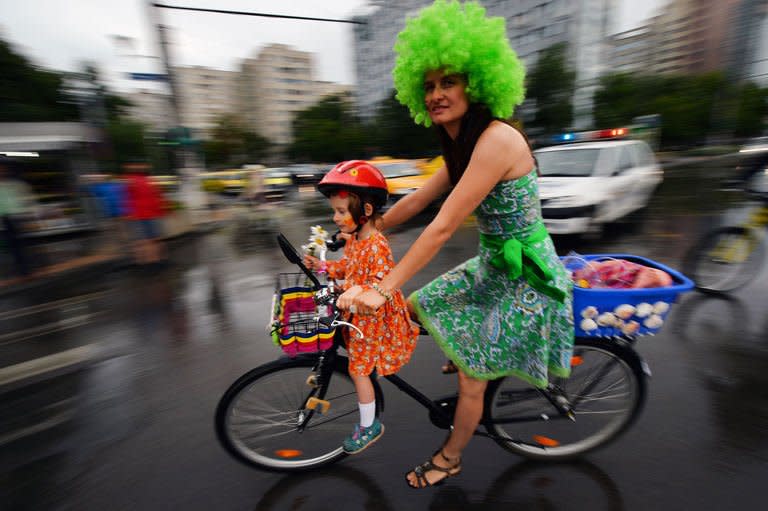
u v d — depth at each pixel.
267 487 1.88
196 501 1.83
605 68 39.38
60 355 3.34
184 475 1.98
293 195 16.59
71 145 7.59
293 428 1.93
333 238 1.78
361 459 2.01
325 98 50.59
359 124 41.19
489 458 1.97
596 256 1.94
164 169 11.95
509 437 1.91
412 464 1.97
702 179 13.00
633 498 1.73
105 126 9.16
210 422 2.39
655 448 1.99
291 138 54.19
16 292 5.20
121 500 1.85
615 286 1.69
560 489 1.79
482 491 1.79
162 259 6.64
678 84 39.28
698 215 7.51
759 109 39.75
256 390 1.82
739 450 1.97
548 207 5.59
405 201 1.81
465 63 1.26
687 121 36.62
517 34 41.50
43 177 7.44
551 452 1.92
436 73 1.33
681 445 2.01
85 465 2.07
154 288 5.10
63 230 7.72
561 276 1.52
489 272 1.58
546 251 1.49
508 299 1.54
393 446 2.09
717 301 3.64
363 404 1.74
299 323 1.56
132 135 19.38
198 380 2.87
